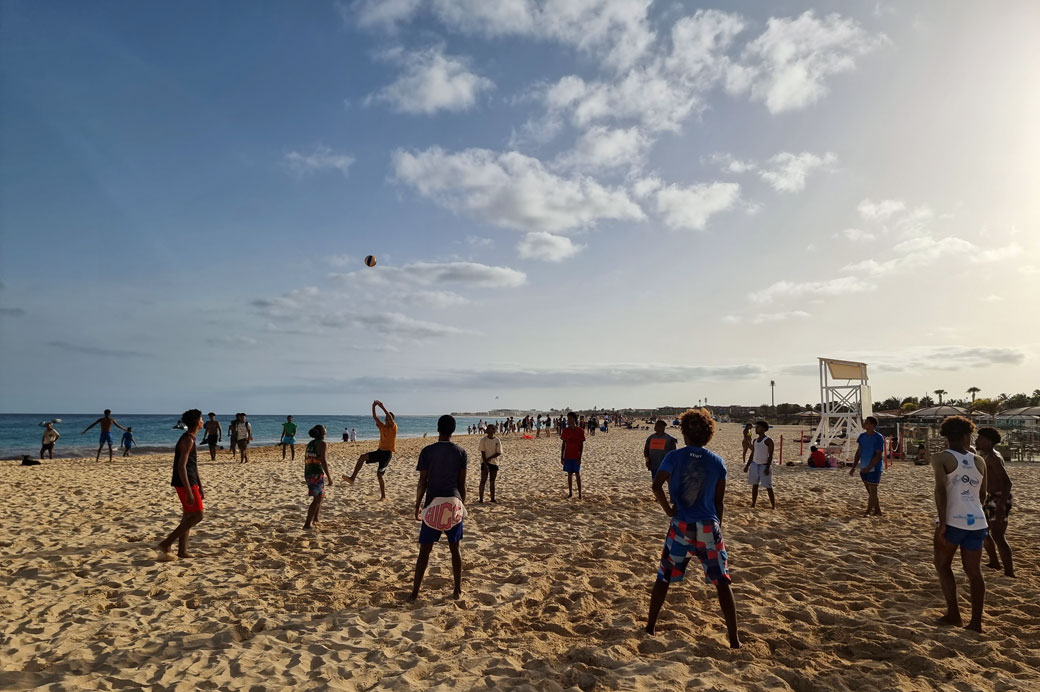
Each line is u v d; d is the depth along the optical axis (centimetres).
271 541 789
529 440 3856
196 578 611
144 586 577
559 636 460
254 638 443
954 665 396
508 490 1334
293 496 1205
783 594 561
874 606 527
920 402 7256
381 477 1141
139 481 1445
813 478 1591
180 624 474
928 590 574
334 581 605
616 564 684
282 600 541
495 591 573
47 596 540
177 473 695
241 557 707
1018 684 364
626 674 382
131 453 2870
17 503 1081
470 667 396
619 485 1441
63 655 410
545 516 1005
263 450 2881
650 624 458
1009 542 797
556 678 376
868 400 2195
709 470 439
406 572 640
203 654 413
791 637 452
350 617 493
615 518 985
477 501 1164
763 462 1083
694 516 436
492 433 1158
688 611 509
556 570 656
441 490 546
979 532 464
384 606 527
